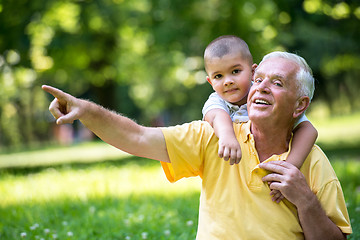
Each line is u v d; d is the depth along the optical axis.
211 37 16.36
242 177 2.88
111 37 20.25
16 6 15.47
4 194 8.41
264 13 16.12
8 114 39.69
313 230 2.84
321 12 13.55
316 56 17.56
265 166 2.83
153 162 13.45
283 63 2.86
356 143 16.50
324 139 19.09
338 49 17.42
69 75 21.80
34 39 16.56
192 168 3.05
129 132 2.94
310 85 2.90
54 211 6.47
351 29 14.59
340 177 8.44
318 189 2.89
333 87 27.36
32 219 6.07
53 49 18.34
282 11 14.63
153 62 24.69
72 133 42.53
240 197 2.86
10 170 13.48
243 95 3.35
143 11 18.38
